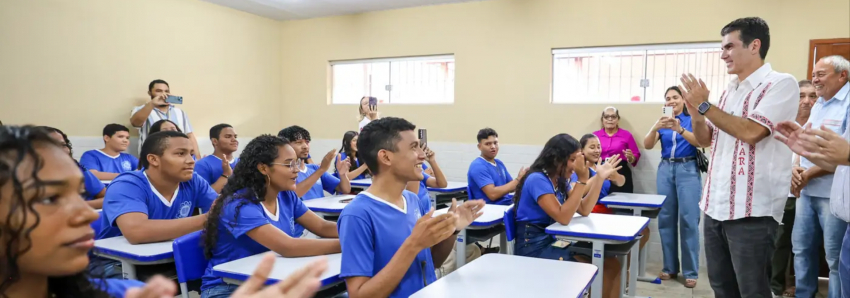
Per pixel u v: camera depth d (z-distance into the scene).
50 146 0.59
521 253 2.56
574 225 2.39
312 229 2.15
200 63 5.19
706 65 4.30
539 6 4.80
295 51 6.00
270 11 5.60
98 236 2.11
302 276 0.64
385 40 5.49
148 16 4.73
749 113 1.87
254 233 1.76
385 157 1.46
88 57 4.32
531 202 2.55
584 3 4.63
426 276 1.55
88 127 4.35
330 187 3.61
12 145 0.55
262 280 0.63
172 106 4.72
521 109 4.90
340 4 5.26
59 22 4.12
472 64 5.10
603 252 2.21
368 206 1.45
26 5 3.92
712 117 1.85
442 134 5.27
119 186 2.06
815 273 3.03
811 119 2.90
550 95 4.81
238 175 1.87
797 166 2.94
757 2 4.05
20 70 3.90
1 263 0.55
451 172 5.23
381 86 5.66
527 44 4.86
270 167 1.87
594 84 4.73
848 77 2.68
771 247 1.87
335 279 1.54
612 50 4.61
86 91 4.32
